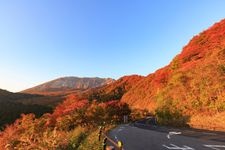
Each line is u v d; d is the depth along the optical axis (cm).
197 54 7206
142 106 10656
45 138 2064
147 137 2319
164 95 4762
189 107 3894
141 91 12269
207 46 7112
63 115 5134
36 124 4303
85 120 4900
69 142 2245
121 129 3541
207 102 3553
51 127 4397
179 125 3812
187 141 1881
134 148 1661
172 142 1870
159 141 1972
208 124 3142
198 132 2523
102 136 2175
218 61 3922
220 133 2325
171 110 4291
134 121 6203
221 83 3494
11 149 2667
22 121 4462
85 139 2319
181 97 4172
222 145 1602
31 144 2055
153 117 7519
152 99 10125
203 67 4141
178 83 4481
